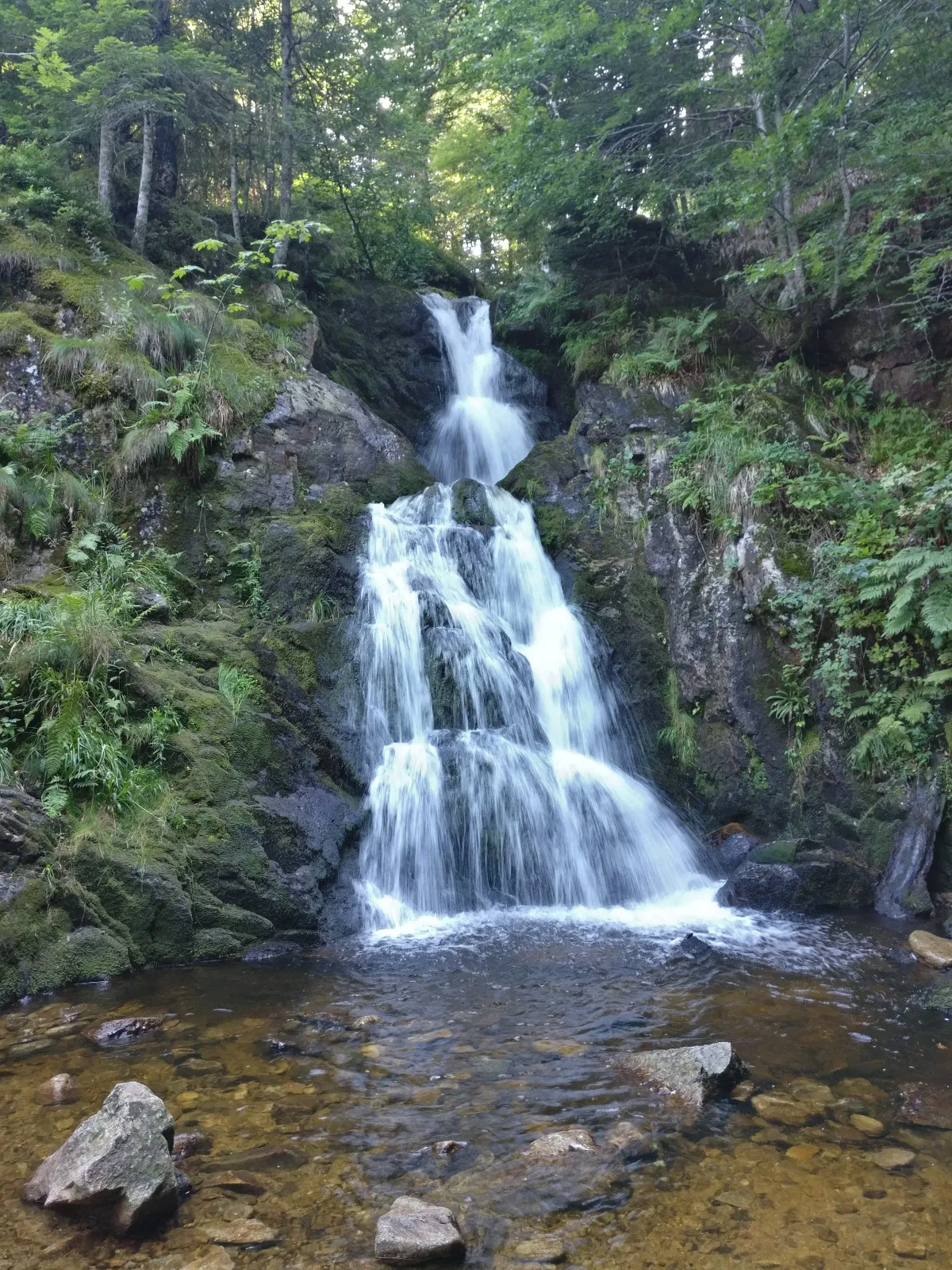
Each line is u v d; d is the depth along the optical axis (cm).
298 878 696
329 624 913
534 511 1160
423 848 791
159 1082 433
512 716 934
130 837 641
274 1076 441
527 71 1258
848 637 901
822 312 1233
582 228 1512
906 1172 361
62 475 890
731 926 724
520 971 610
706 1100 419
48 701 668
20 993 544
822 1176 357
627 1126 395
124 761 677
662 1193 346
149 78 1199
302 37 1540
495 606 1048
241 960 631
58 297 1028
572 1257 308
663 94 1317
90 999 547
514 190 1370
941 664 855
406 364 1517
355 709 865
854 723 898
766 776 930
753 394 1118
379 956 642
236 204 1378
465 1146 377
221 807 698
